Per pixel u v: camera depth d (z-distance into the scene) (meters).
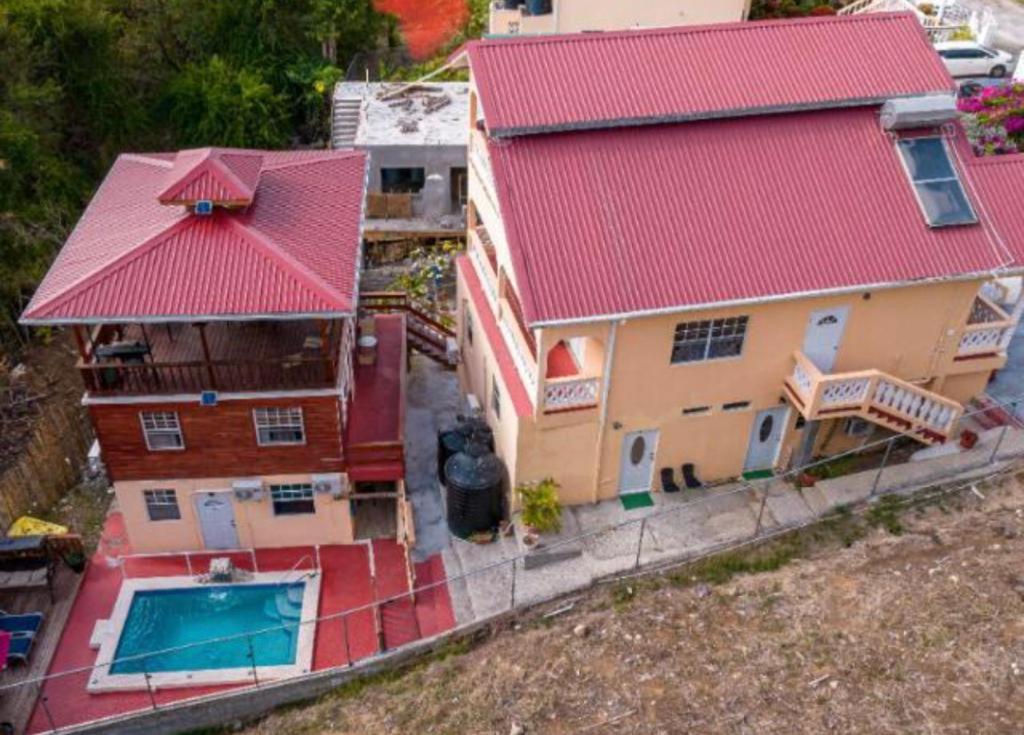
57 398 30.84
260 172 24.58
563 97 22.61
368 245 39.22
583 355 23.95
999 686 18.72
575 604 22.50
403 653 22.16
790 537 23.41
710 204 22.25
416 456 28.33
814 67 24.00
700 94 23.12
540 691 20.34
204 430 23.25
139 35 43.69
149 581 24.55
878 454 25.78
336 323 24.31
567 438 23.22
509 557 23.91
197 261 21.78
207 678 21.92
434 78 48.78
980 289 25.59
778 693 19.39
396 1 61.47
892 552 22.42
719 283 21.36
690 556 23.22
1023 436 25.17
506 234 21.25
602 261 21.20
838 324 23.16
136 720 21.25
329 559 25.41
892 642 20.06
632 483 24.98
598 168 22.25
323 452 24.05
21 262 33.19
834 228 22.42
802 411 23.17
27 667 22.62
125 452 23.47
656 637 21.19
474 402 27.83
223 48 46.56
